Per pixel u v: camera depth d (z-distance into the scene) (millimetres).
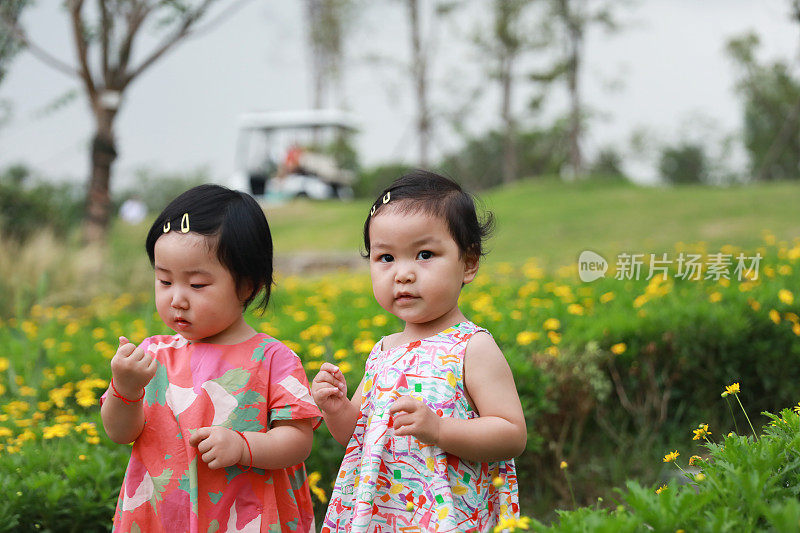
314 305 5961
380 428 1843
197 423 1918
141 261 8773
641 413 3879
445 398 1837
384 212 1913
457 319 1977
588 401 3598
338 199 26609
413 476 1801
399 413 1715
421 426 1702
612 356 3955
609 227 14625
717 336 3953
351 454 1960
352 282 7637
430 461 1786
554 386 3504
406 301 1886
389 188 1979
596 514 1635
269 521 1903
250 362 1994
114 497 2500
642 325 4000
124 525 1939
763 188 17203
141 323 5523
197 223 1914
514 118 28094
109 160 10391
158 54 10344
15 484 2387
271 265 2062
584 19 24969
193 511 1840
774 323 4016
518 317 4375
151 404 1975
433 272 1867
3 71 9727
